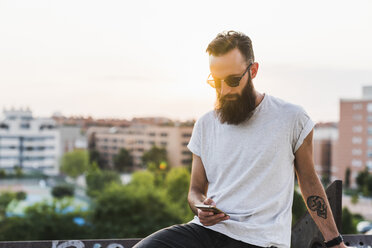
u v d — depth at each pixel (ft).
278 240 4.55
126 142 356.38
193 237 4.68
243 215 4.61
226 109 4.75
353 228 136.87
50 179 347.36
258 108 4.76
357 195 273.95
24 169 378.32
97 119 410.31
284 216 4.69
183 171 162.30
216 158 4.97
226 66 4.63
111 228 110.83
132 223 121.80
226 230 4.62
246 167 4.73
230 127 4.87
